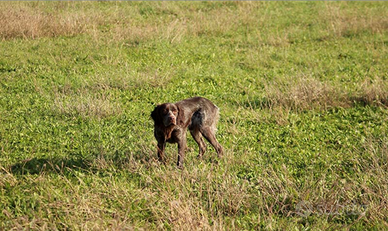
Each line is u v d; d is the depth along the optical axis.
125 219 5.84
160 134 7.39
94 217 5.94
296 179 7.28
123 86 11.59
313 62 14.47
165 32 16.16
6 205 6.26
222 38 17.09
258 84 12.48
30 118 9.50
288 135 9.07
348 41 16.92
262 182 6.87
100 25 17.47
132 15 19.00
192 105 7.88
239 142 8.64
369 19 19.02
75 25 16.39
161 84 11.92
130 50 14.66
